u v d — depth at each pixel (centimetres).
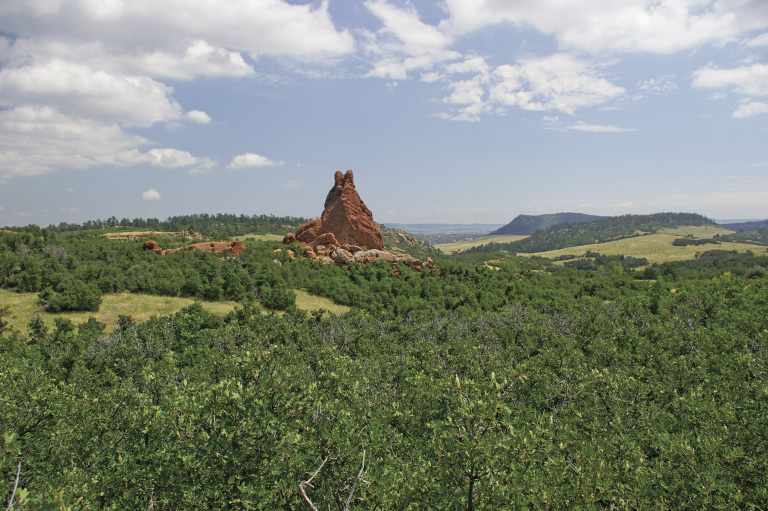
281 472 943
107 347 2791
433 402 1758
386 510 1042
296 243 10138
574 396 1812
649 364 2523
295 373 1329
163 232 14450
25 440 1288
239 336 3297
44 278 4719
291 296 5725
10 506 576
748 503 1122
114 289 5103
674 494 1169
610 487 1096
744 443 1398
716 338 2916
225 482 956
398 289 7144
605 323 3781
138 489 1099
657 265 17050
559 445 1131
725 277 7219
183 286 5547
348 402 1530
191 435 1045
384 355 3052
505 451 939
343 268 8369
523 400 1953
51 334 3441
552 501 968
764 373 2078
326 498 961
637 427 1622
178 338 3450
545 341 3284
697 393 1780
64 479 1091
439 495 1019
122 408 1526
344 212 10500
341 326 3906
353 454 999
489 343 3359
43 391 1504
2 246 5562
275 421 948
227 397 986
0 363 1944
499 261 17288
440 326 4269
